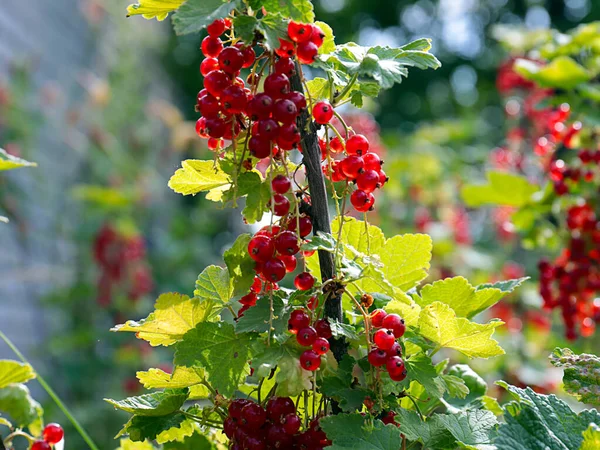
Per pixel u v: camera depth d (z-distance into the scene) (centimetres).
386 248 62
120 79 279
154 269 254
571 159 107
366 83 56
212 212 296
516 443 54
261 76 55
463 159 204
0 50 202
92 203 219
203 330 55
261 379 57
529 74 105
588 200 104
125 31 293
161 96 394
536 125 148
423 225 185
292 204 56
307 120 55
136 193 240
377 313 56
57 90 233
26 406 55
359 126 171
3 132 198
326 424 53
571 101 104
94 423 169
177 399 58
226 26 56
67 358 196
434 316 57
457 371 65
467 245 189
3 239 191
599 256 101
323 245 54
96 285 207
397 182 192
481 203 117
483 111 393
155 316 56
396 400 56
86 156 246
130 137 271
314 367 53
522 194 110
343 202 56
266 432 55
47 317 211
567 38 110
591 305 102
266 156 54
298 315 54
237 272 57
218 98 55
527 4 471
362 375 57
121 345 200
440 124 231
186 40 421
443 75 491
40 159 216
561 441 55
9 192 189
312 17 54
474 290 62
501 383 57
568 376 58
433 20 524
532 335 151
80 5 272
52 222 219
